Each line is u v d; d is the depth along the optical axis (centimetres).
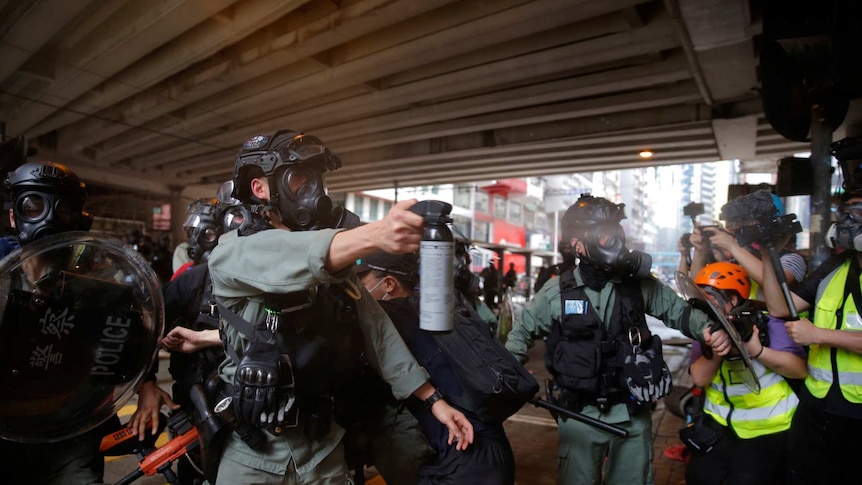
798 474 234
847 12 380
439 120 1218
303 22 816
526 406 568
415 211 128
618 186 7762
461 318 203
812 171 403
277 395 146
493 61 891
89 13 870
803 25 414
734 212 253
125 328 180
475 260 1697
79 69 1005
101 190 2620
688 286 241
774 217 241
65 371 170
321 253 130
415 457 214
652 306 265
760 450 242
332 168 164
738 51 745
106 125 1430
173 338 211
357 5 733
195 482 239
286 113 1240
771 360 231
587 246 249
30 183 186
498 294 945
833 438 223
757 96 969
